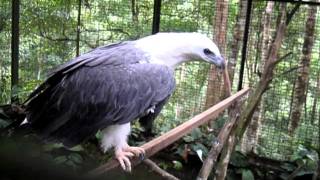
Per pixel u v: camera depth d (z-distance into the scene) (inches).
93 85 48.6
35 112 49.5
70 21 79.3
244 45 74.0
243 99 51.7
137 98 49.1
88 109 48.5
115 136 48.9
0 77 80.9
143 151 48.0
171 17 75.8
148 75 49.6
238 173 75.2
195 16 76.7
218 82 75.6
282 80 74.1
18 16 77.3
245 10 75.5
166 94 50.6
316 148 73.9
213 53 50.9
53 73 50.5
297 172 73.2
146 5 76.2
